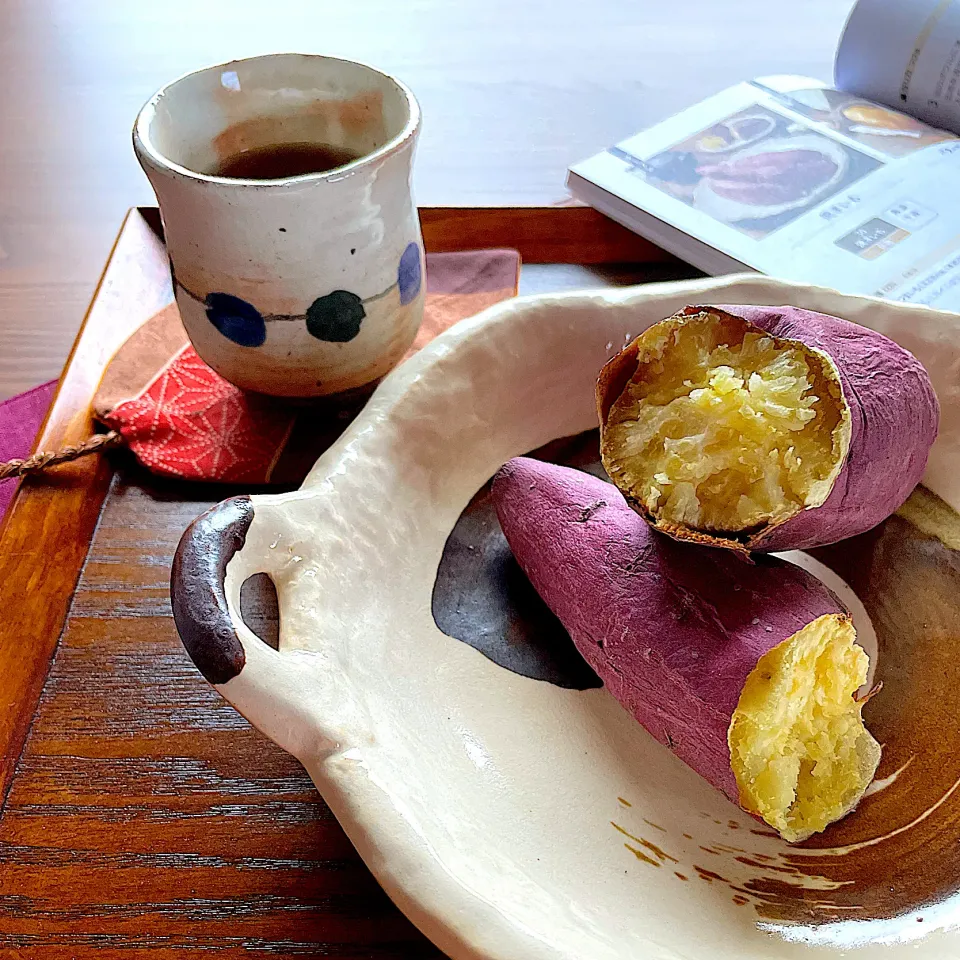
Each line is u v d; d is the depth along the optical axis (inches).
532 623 10.1
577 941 7.1
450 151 17.1
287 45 20.3
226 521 8.5
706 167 15.3
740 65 19.1
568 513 9.8
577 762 9.1
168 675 10.1
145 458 12.0
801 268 13.5
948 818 8.6
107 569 11.1
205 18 21.4
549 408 11.5
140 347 13.4
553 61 19.4
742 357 9.1
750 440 8.7
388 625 9.5
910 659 9.8
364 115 12.3
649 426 9.1
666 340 9.1
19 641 10.4
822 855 8.5
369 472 9.9
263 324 11.2
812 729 8.6
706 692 8.3
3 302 15.5
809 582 8.9
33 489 11.9
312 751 7.8
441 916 7.0
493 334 11.0
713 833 8.6
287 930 8.3
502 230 15.2
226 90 12.1
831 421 8.6
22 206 17.0
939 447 10.8
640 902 8.0
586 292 11.4
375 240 11.0
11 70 20.2
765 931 7.9
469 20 20.8
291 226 10.4
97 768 9.4
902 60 16.4
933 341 10.9
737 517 8.6
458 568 10.5
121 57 20.4
